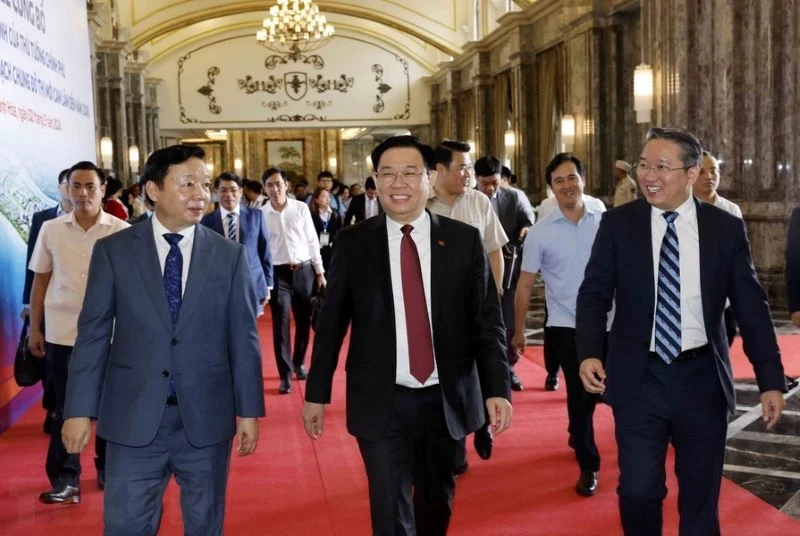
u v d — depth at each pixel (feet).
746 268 10.55
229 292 10.37
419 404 10.39
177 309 10.18
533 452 17.89
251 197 31.14
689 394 10.30
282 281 24.98
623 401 10.47
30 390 24.11
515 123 65.51
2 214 21.20
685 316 10.39
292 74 92.58
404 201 10.39
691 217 10.66
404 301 10.43
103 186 16.15
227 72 92.07
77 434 9.95
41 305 16.07
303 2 74.43
